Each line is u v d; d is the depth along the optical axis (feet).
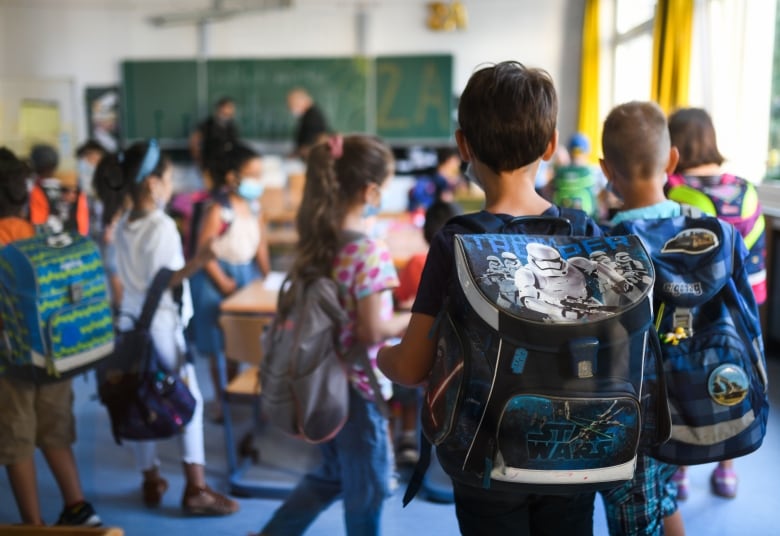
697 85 15.79
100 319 6.66
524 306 3.15
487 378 3.20
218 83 27.25
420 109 26.91
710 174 6.75
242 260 10.10
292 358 5.50
